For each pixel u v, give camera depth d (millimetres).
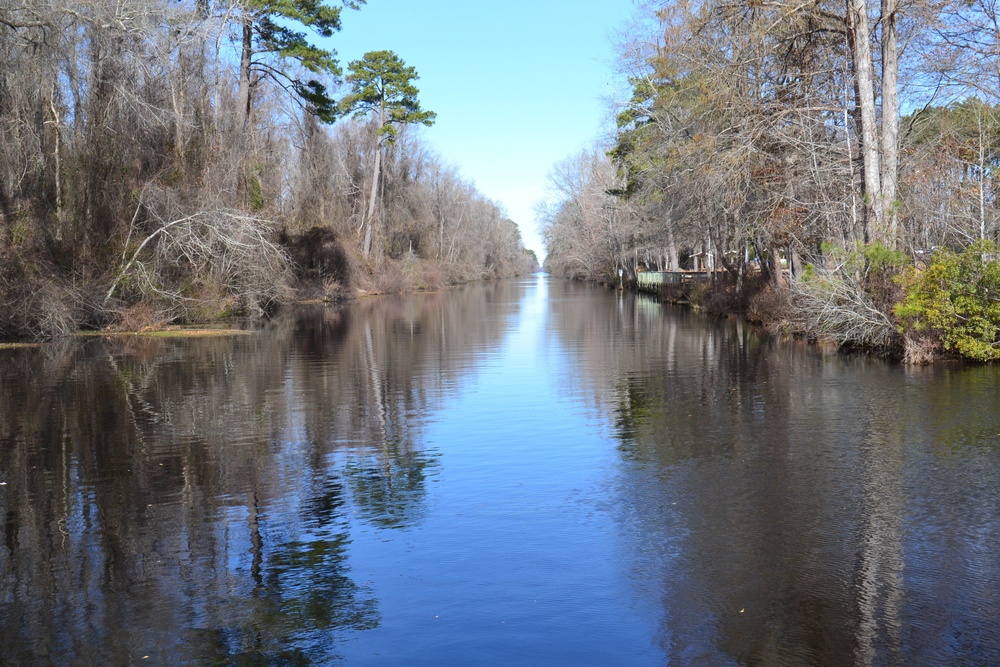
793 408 12852
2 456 10430
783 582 6305
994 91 21984
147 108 29875
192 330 29172
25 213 27516
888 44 20812
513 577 6465
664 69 26578
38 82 27797
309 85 44344
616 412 12945
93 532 7605
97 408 13664
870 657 5219
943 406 12609
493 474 9359
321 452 10508
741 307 33906
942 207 21547
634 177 40375
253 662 5250
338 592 6242
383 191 71938
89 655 5359
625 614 5828
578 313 38500
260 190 39531
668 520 7703
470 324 32156
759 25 21781
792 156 23375
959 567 6516
